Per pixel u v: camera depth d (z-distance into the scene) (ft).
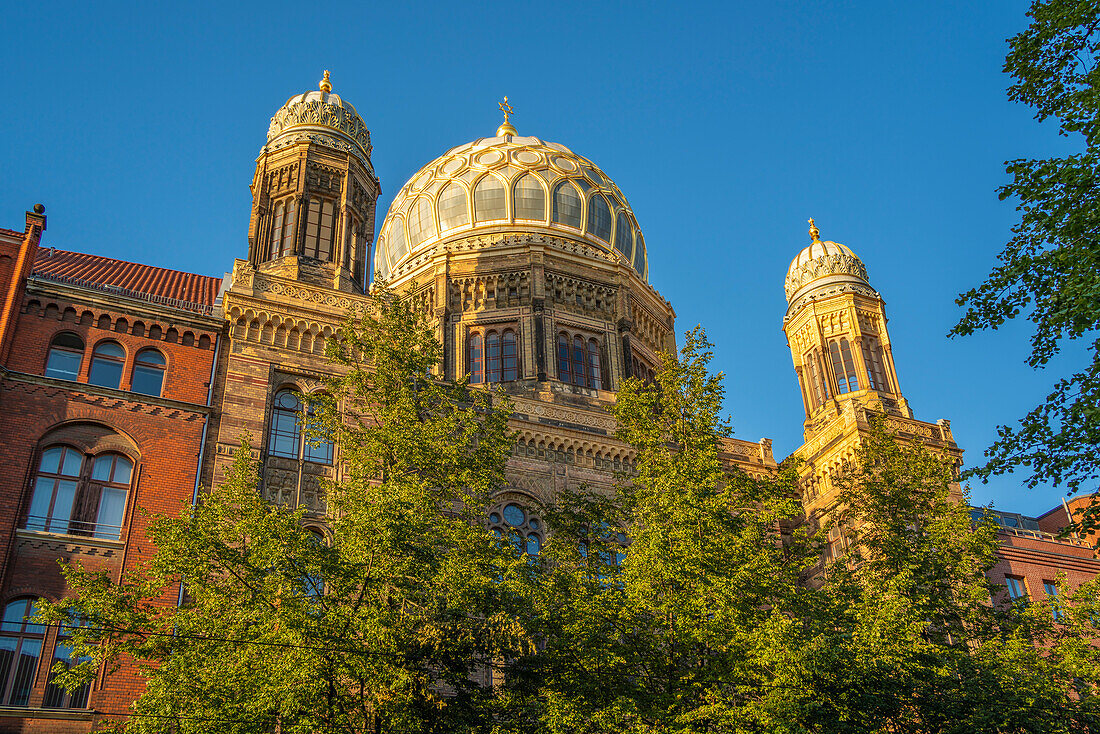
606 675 83.97
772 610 90.12
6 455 100.01
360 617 76.59
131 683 93.76
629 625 88.07
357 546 79.00
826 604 92.94
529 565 90.02
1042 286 70.59
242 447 89.10
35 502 100.37
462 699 81.35
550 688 82.07
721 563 87.97
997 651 99.71
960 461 152.87
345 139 149.59
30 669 92.12
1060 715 91.81
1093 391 67.26
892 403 164.86
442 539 88.17
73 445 104.22
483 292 171.22
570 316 169.58
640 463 101.81
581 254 175.42
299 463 112.68
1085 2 70.44
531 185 184.85
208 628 76.95
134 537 101.19
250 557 79.30
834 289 175.73
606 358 167.84
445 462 93.15
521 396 141.69
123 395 107.55
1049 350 71.10
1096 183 67.92
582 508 103.14
